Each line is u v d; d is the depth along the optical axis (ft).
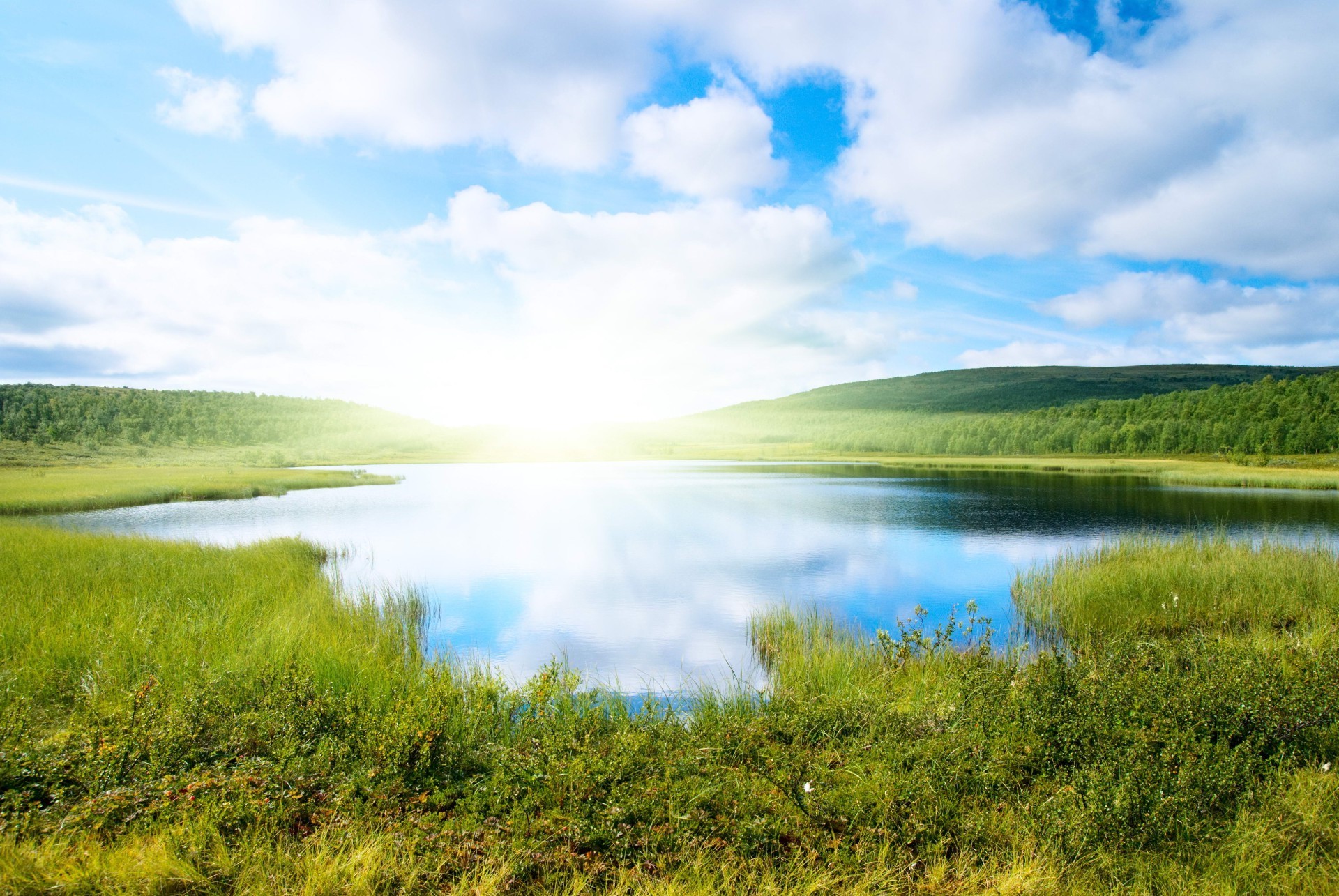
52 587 42.65
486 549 90.89
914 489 190.49
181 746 20.08
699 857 15.01
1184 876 14.12
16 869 13.64
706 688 31.94
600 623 53.01
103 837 15.56
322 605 44.52
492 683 26.96
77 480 184.65
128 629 33.86
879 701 26.14
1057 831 15.56
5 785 17.52
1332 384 406.00
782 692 28.22
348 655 33.17
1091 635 44.06
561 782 18.29
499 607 58.75
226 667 27.99
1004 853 15.39
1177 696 21.01
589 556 84.53
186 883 13.93
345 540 99.60
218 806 16.19
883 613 54.95
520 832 15.90
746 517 127.13
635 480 245.24
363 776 18.37
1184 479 204.03
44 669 28.17
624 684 36.78
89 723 21.70
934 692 28.25
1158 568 54.70
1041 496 162.40
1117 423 488.44
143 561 53.42
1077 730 19.75
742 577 71.41
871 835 15.90
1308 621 42.73
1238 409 428.56
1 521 108.06
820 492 181.88
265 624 37.63
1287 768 18.02
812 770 19.13
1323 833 15.33
